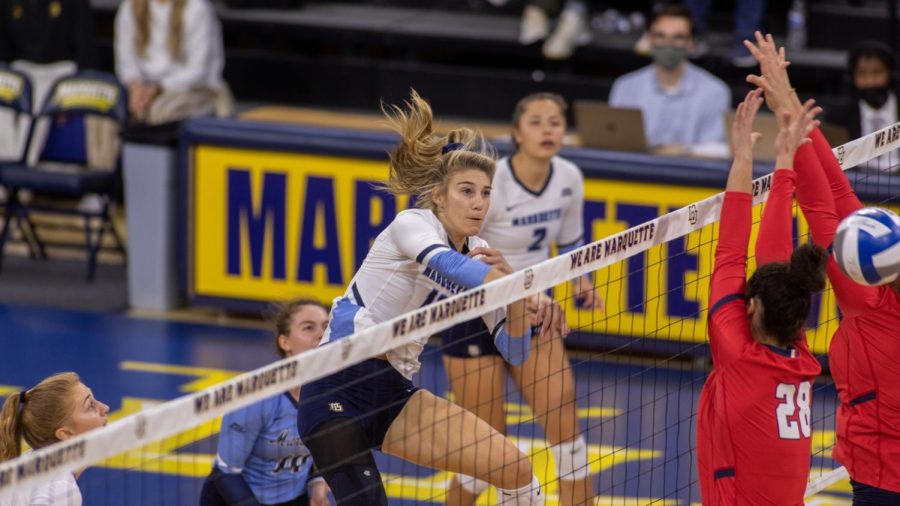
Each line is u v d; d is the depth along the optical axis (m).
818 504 15.20
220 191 22.23
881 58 21.91
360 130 21.70
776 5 32.47
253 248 22.22
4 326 22.11
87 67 28.17
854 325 10.72
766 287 9.37
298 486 12.58
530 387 13.52
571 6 30.72
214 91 27.55
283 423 12.19
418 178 10.80
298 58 32.97
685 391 19.14
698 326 20.25
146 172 22.88
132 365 20.45
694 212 10.76
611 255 10.27
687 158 20.52
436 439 10.53
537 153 15.16
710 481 9.80
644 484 15.52
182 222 22.61
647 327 20.55
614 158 20.64
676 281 20.28
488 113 31.81
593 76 31.89
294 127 21.78
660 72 23.88
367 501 10.21
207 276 22.59
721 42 31.28
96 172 24.58
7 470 7.76
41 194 27.52
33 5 27.83
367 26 32.41
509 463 10.55
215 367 20.50
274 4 33.69
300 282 22.05
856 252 9.61
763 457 9.47
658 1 31.41
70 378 10.93
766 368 9.38
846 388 11.02
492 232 15.53
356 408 10.53
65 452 7.97
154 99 26.59
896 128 11.98
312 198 21.77
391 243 10.56
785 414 9.45
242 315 23.31
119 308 23.44
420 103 10.88
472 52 32.22
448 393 18.50
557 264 9.89
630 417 17.94
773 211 10.02
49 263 25.98
